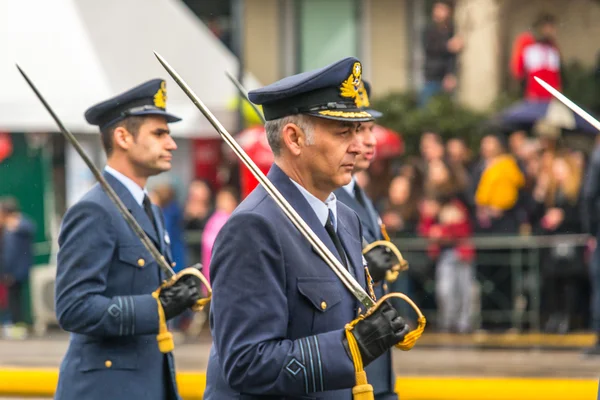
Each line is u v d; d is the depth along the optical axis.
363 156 18.36
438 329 36.47
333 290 12.88
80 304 16.59
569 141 39.34
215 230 36.06
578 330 35.66
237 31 44.31
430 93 50.22
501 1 49.69
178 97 39.47
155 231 17.78
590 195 30.52
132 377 17.19
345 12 54.62
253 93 13.19
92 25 38.88
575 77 46.72
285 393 12.38
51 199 42.28
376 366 17.62
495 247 36.19
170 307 16.75
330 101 12.91
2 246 39.22
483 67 49.75
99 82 37.97
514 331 36.06
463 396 26.94
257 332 12.41
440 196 36.72
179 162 43.59
